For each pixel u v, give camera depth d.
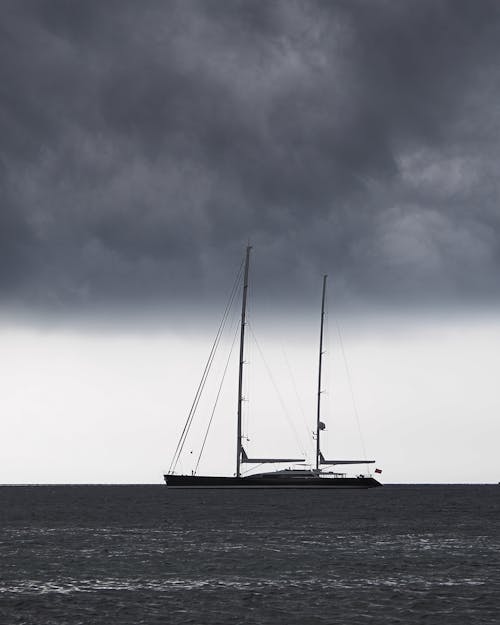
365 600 68.31
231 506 199.25
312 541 113.06
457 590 72.62
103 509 194.62
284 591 72.44
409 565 88.19
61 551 100.25
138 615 62.62
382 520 153.25
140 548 103.62
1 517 166.88
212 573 82.38
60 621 60.69
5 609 64.38
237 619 61.59
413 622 60.66
